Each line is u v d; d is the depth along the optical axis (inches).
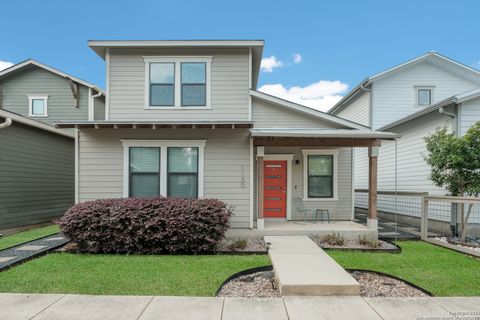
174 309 148.5
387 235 332.8
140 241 259.8
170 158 335.0
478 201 263.3
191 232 256.7
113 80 348.5
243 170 333.4
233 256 250.2
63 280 188.7
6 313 144.3
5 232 358.3
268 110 362.9
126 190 329.7
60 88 551.8
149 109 346.9
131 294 167.8
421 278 195.5
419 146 405.1
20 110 550.9
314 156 393.7
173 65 352.5
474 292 172.2
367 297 163.6
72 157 505.7
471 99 334.6
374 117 523.8
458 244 286.7
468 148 289.0
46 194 437.7
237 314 143.4
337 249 271.9
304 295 165.5
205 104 350.6
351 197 391.9
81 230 259.6
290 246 264.2
